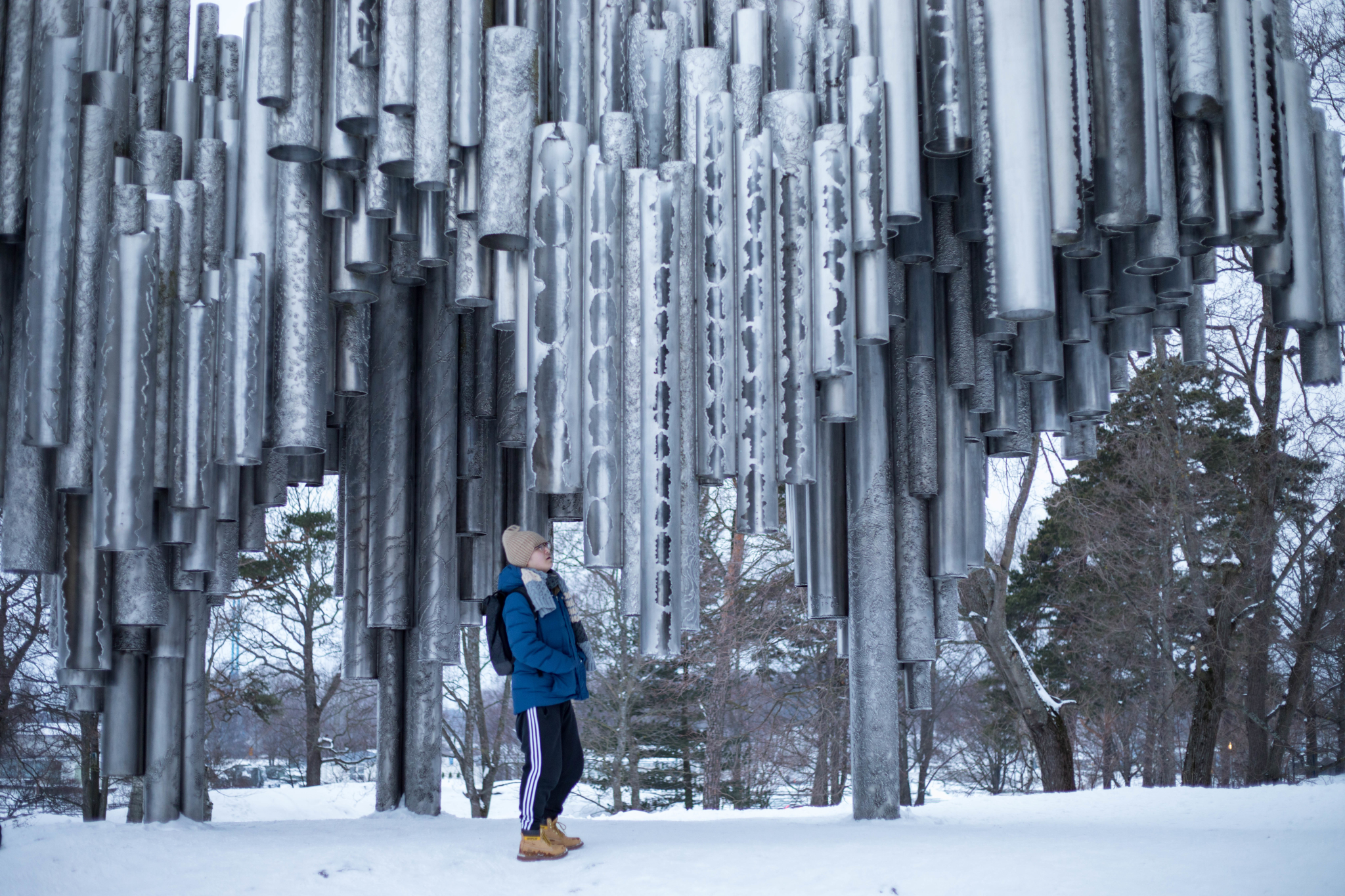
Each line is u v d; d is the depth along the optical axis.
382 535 6.70
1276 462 19.59
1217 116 5.40
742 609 21.28
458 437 7.04
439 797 6.95
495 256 5.33
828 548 6.71
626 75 5.35
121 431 4.91
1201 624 20.11
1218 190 5.43
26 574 5.36
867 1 5.27
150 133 5.45
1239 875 3.84
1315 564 20.17
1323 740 23.42
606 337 4.93
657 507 4.96
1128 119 5.06
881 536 6.62
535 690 4.51
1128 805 8.23
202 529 5.45
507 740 26.22
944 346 6.62
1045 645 29.88
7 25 5.09
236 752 30.89
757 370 5.09
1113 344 6.56
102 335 4.93
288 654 25.45
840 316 5.07
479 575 7.20
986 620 20.23
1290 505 19.88
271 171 5.41
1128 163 5.05
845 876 4.05
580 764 4.72
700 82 5.27
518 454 7.36
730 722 23.62
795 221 5.20
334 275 5.50
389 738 6.98
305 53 5.07
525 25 5.16
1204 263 6.43
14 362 5.11
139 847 4.92
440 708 7.05
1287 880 3.71
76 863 4.67
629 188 5.13
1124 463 22.02
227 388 5.13
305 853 4.67
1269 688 22.14
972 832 5.48
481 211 4.93
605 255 4.95
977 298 6.21
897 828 5.79
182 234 5.21
